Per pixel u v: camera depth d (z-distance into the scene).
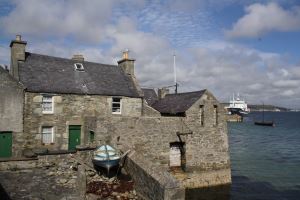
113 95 28.30
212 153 25.91
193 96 27.22
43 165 19.67
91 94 27.12
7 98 23.19
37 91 24.52
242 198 24.81
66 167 19.59
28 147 23.98
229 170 26.70
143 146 22.64
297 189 27.33
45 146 24.72
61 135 25.48
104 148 19.14
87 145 20.53
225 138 26.73
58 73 27.81
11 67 27.48
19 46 26.78
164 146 23.62
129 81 31.64
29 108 24.23
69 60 30.31
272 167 36.66
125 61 32.62
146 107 29.98
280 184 28.97
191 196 24.50
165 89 39.59
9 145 23.16
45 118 24.86
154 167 16.70
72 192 16.20
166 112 28.02
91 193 16.14
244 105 174.75
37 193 15.89
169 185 14.29
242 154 46.81
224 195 25.50
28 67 26.69
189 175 24.62
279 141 65.81
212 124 26.14
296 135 80.50
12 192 15.84
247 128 107.00
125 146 20.98
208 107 26.12
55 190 16.39
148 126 22.95
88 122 24.20
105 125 21.33
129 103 29.38
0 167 18.94
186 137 24.73
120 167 19.50
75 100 26.38
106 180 18.02
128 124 22.03
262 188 27.59
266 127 112.56
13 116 23.36
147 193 15.94
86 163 19.88
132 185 17.66
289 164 38.66
